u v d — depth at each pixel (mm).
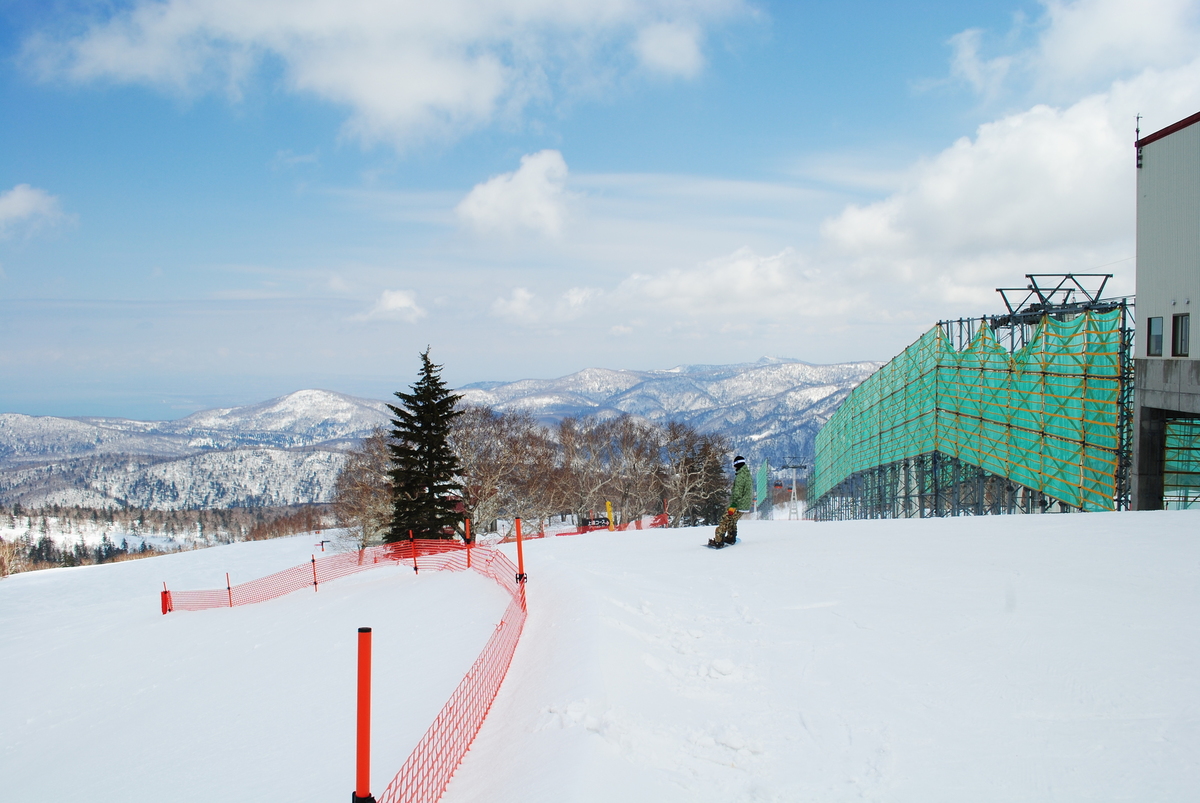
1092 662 6645
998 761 5039
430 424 38000
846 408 75875
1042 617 8078
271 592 26406
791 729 5777
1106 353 29406
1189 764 4797
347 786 6523
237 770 8039
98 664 16969
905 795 4656
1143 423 27078
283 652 13961
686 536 19641
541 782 4754
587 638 7691
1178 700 5750
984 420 39344
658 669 7199
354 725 8562
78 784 9094
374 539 55969
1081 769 4848
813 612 9094
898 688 6453
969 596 9242
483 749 6168
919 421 48469
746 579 11453
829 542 14875
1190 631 7293
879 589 10008
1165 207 25766
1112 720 5523
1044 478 33906
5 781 10031
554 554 16531
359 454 65750
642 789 4645
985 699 6078
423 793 5305
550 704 6230
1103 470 29672
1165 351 25766
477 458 59000
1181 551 11094
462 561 20234
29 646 20422
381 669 10602
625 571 12953
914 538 14445
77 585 43875
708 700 6461
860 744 5438
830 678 6809
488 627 11430
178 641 18188
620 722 5734
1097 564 10539
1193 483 27297
